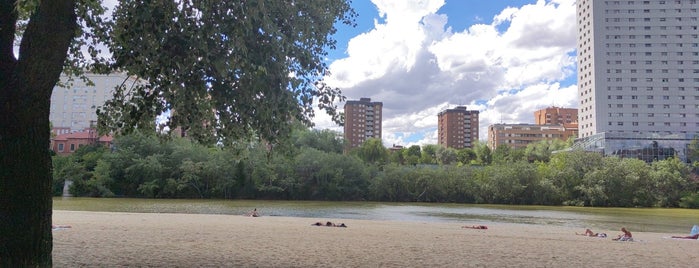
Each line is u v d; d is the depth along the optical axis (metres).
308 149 86.00
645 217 53.56
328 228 25.97
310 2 9.20
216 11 7.99
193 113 10.27
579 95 178.62
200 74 8.96
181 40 8.35
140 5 8.16
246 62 7.72
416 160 130.38
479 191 84.50
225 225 25.83
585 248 18.81
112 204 56.16
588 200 81.50
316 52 9.95
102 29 10.88
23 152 6.56
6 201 6.49
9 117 6.53
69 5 6.86
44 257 6.75
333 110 9.42
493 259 14.41
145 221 27.52
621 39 163.38
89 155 78.50
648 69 161.88
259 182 78.56
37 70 6.58
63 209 44.38
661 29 163.00
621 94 161.50
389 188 84.31
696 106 159.75
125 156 77.06
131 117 9.92
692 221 47.41
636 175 81.44
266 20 7.61
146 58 9.52
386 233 23.58
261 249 15.06
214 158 78.94
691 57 161.25
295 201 78.44
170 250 14.19
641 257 16.31
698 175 92.75
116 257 12.46
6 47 6.74
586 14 172.12
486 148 133.62
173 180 75.81
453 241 20.11
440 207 68.44
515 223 41.03
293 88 8.61
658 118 160.00
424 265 12.75
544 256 15.59
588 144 127.88
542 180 83.50
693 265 14.60
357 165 87.00
